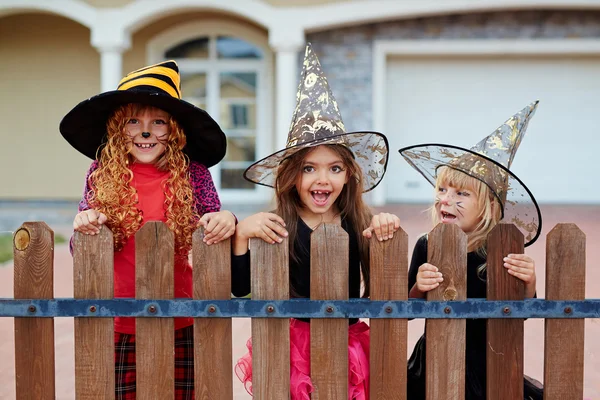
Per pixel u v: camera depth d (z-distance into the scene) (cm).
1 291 469
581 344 180
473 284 209
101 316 180
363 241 208
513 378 181
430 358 181
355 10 913
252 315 179
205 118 206
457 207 212
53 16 1035
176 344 210
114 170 204
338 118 199
